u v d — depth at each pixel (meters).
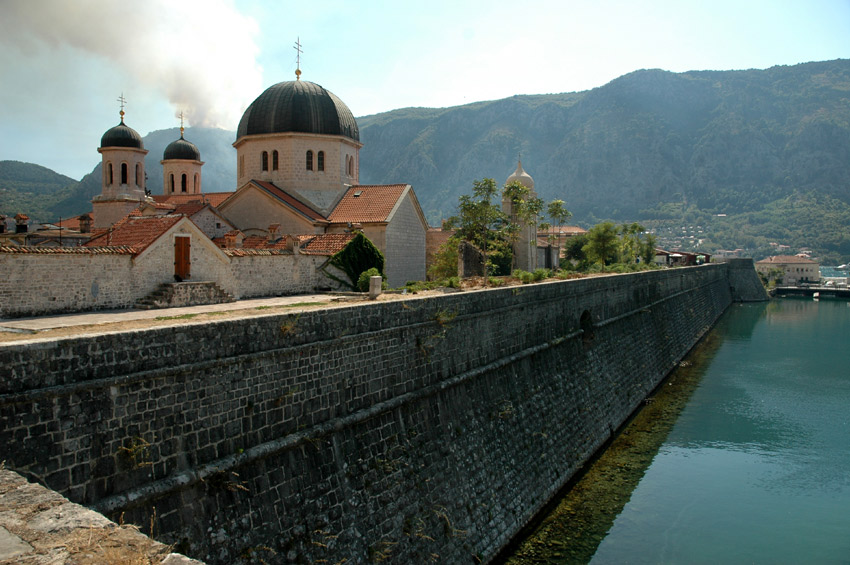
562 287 36.84
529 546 25.61
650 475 33.59
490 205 53.81
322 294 39.22
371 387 20.22
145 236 30.16
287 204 52.19
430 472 21.67
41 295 24.42
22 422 11.60
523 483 27.23
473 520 23.03
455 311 25.17
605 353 43.06
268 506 15.77
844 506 30.67
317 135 56.84
